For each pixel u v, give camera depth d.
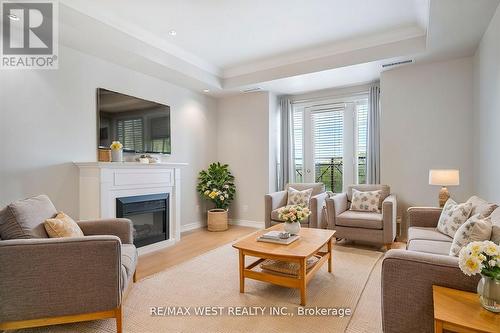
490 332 1.12
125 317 2.09
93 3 2.91
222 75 5.03
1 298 1.75
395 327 1.59
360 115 4.97
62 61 3.23
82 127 3.42
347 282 2.67
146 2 2.90
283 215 2.85
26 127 2.93
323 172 5.31
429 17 2.73
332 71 4.19
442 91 3.85
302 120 5.50
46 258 1.79
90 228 2.50
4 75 2.79
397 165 4.16
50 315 1.81
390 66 4.02
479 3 2.49
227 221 5.10
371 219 3.58
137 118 4.07
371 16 3.22
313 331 1.90
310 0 2.89
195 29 3.50
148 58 3.65
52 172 3.14
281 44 3.96
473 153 3.67
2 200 2.75
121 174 3.47
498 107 2.61
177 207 4.29
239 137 5.55
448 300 1.35
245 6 2.98
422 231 2.80
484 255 1.29
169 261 3.34
